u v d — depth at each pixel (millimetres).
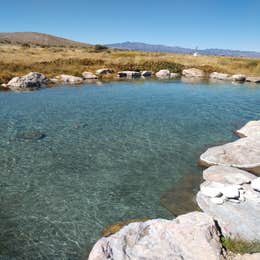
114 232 11062
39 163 17078
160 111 29984
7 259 9852
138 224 10211
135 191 14242
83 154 18453
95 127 23938
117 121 25812
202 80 57781
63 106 31125
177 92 42312
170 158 18109
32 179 15250
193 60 77375
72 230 11312
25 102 32531
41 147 19422
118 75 57562
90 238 10867
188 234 9078
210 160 17125
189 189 14422
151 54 87562
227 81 57500
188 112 29953
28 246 10445
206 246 8578
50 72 53312
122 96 37938
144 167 16844
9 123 24359
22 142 20188
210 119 27438
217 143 20891
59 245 10500
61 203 13125
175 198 13602
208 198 12477
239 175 14156
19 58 62625
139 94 39781
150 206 12977
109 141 20781
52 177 15492
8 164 16844
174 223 9719
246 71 67125
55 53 81562
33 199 13422
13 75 47094
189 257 8336
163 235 9336
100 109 30219
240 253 8758
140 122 25672
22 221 11828
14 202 13156
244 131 22875
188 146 20156
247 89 47094
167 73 62750
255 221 10680
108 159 17797
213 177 14891
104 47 122812
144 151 19109
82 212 12469
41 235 11008
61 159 17672
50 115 27297
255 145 18047
